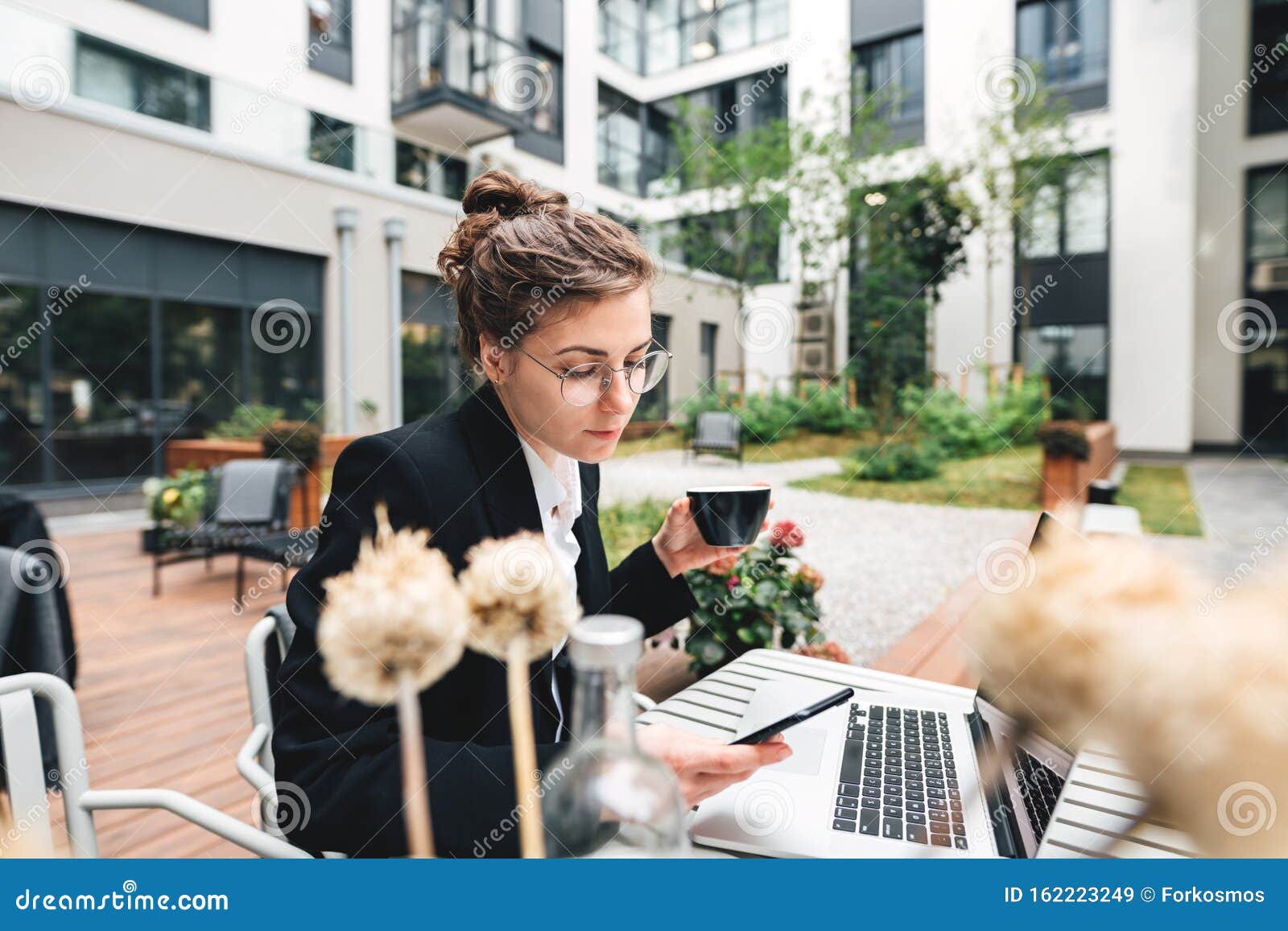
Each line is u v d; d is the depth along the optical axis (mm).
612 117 11430
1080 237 9781
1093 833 413
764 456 8867
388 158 7902
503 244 790
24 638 1645
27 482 6074
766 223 10281
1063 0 9422
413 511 799
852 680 1026
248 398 7121
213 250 6863
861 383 9969
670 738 684
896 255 9883
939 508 5535
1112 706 340
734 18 11172
